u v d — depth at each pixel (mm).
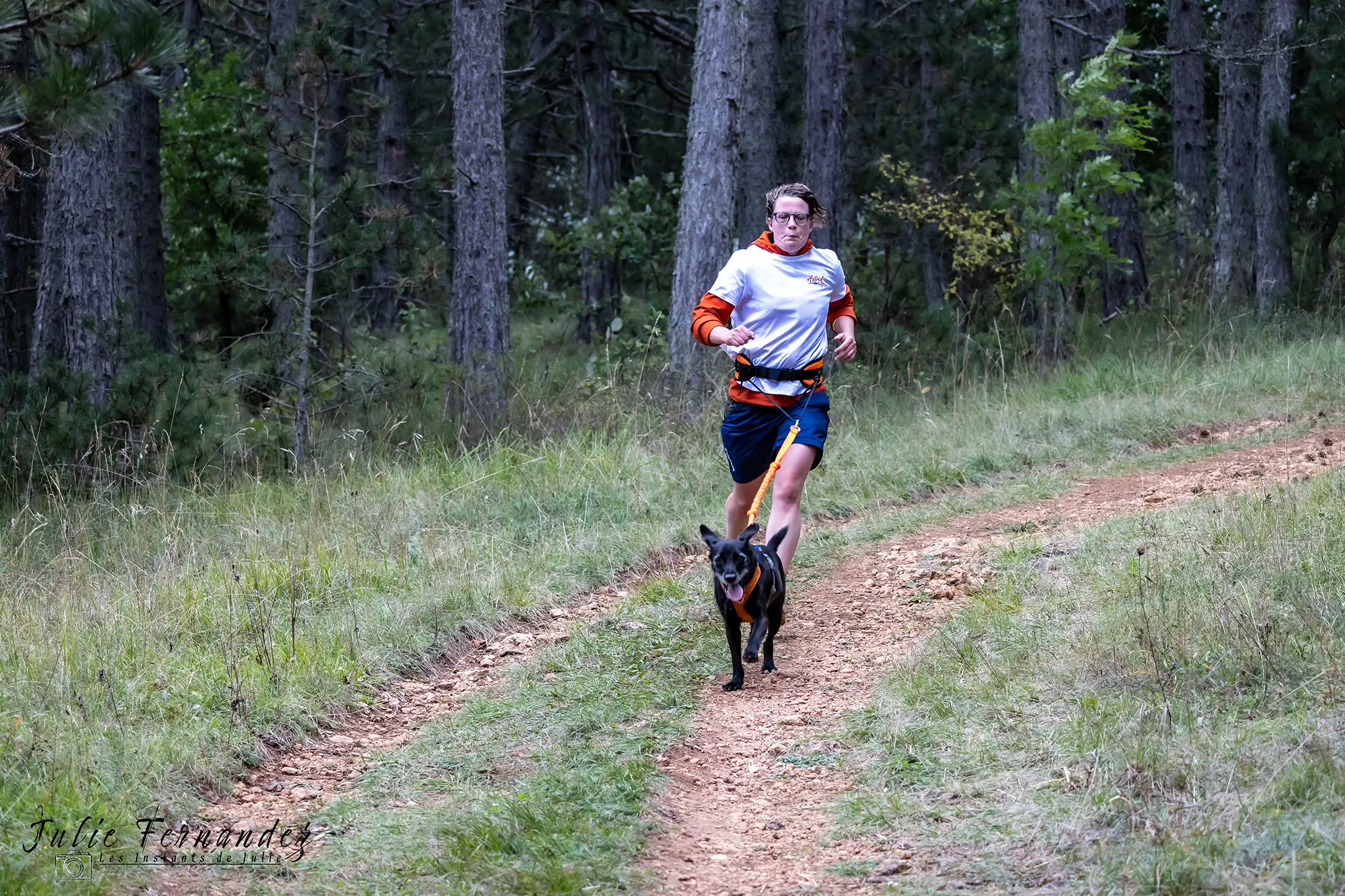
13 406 14961
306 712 7234
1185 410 15172
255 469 15039
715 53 16531
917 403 17266
